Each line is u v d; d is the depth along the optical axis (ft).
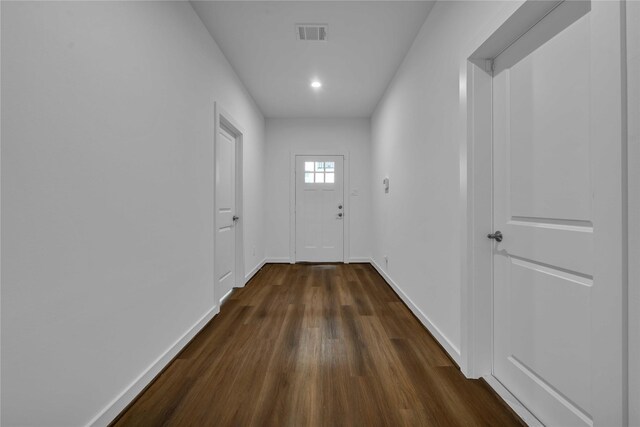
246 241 12.17
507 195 4.84
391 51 9.18
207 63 8.01
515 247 4.64
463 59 5.29
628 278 2.70
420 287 7.96
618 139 2.72
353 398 4.72
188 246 6.81
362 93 12.66
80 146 3.76
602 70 2.85
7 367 2.95
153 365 5.31
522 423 4.15
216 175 8.44
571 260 3.62
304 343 6.67
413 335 7.08
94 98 3.99
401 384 5.08
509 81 4.77
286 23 7.82
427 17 7.48
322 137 16.10
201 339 6.90
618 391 2.76
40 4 3.24
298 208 16.21
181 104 6.51
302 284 11.88
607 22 2.80
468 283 5.21
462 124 5.30
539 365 4.18
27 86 3.10
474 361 5.24
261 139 15.12
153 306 5.37
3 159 2.89
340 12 7.41
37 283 3.22
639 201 2.59
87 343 3.88
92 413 3.94
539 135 4.15
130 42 4.76
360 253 16.20
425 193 7.54
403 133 9.60
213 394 4.84
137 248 4.92
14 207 2.98
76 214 3.70
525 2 3.77
